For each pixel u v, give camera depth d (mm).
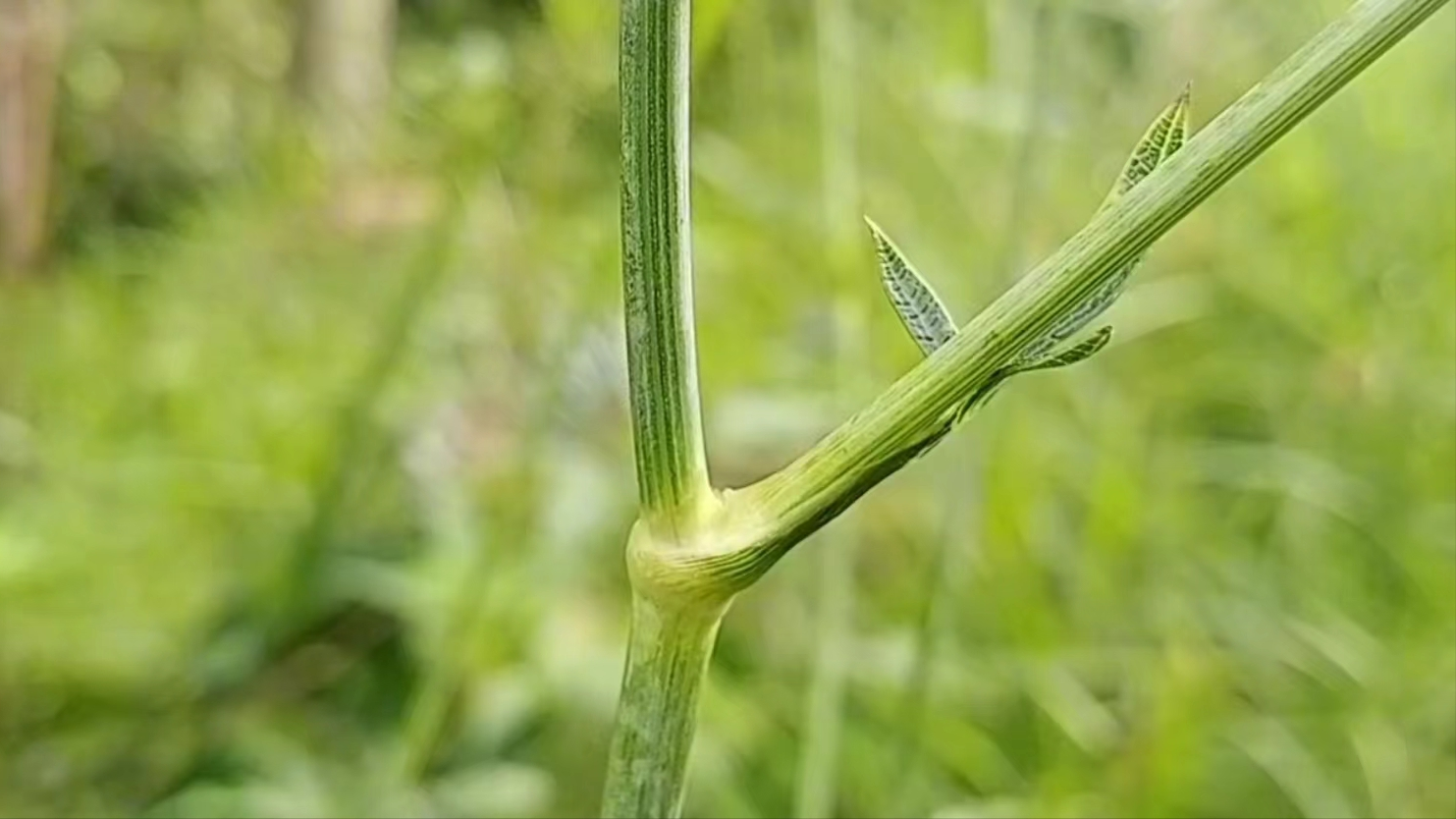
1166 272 569
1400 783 439
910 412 177
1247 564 494
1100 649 462
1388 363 531
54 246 654
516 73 441
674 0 179
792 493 184
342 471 469
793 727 449
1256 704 466
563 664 448
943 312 179
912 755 404
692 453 186
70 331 611
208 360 587
